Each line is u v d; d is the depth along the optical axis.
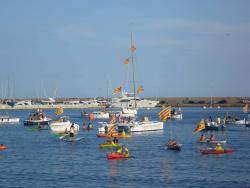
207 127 157.38
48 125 184.88
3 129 175.12
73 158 94.25
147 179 73.12
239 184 69.75
